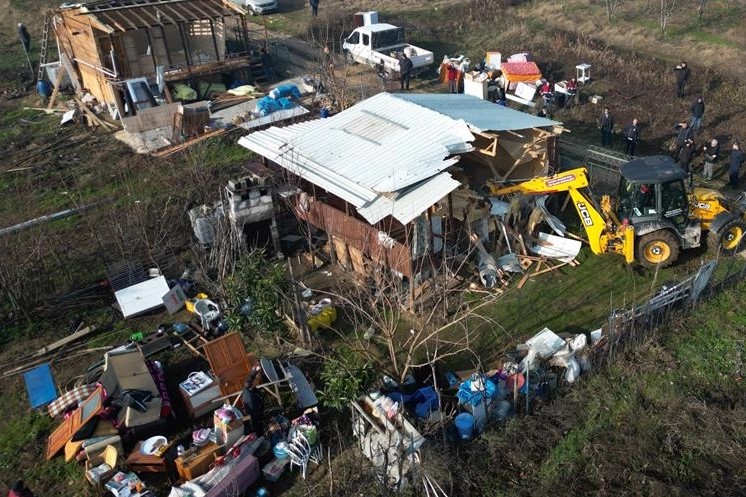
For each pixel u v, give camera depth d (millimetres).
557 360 12969
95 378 13703
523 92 26094
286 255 17781
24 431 12789
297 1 41406
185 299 16031
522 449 11516
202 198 19391
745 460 11117
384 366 13547
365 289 15281
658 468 11094
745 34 29672
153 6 27547
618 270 16094
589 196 16531
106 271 16844
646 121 23641
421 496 10672
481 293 15594
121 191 21312
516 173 18641
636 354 13367
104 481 11219
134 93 25438
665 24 31688
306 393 12820
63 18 27859
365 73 30328
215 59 29547
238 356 12984
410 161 15555
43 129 26688
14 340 15172
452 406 12156
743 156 18766
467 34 34125
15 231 19266
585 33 32125
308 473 11406
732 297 14648
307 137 17672
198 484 10750
